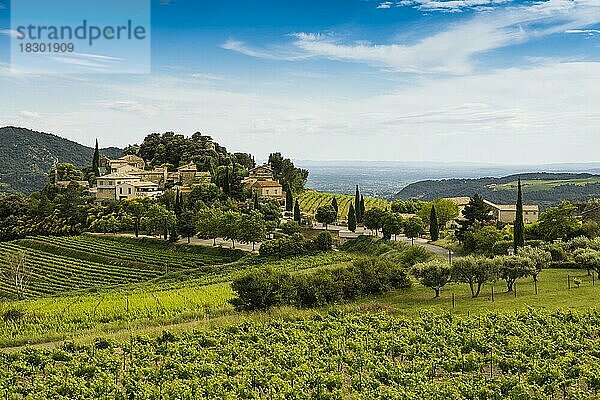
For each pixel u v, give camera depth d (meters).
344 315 47.47
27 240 116.06
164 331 41.81
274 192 162.00
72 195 136.38
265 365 33.56
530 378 29.50
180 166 184.50
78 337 45.31
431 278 54.62
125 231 123.56
